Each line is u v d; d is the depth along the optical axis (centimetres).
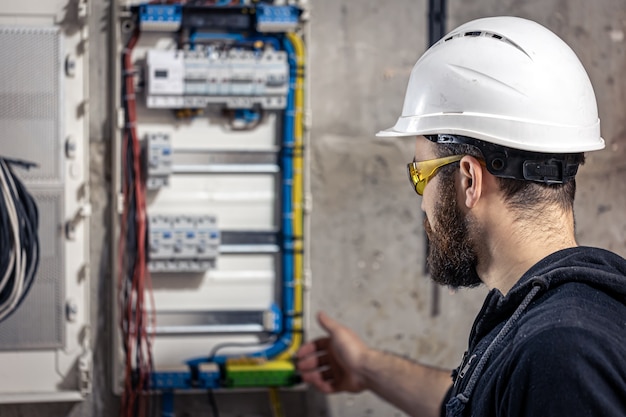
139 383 294
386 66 310
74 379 304
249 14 298
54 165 297
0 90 293
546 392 107
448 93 135
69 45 295
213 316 307
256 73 295
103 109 299
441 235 136
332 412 316
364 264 314
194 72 291
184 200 304
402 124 143
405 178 314
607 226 324
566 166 128
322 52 306
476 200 130
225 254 307
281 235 308
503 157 128
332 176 311
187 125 303
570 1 315
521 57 132
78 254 300
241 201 307
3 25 291
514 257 128
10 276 274
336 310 314
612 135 321
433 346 321
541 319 114
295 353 309
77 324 302
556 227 128
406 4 309
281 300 311
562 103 130
